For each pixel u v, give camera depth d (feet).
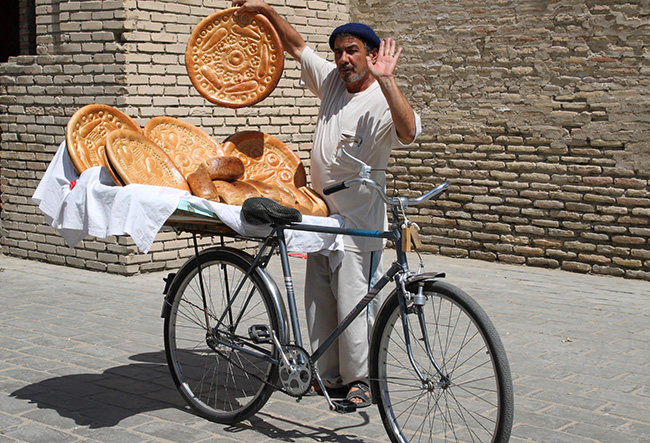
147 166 13.29
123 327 19.24
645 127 24.98
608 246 25.89
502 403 10.61
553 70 26.73
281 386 12.73
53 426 12.98
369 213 13.91
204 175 13.41
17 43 33.55
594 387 15.02
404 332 11.60
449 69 29.14
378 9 30.71
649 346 17.81
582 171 26.35
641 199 25.22
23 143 27.84
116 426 13.04
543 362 16.55
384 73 12.16
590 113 26.04
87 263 26.53
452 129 29.30
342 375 14.02
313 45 30.30
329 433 12.86
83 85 25.85
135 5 24.86
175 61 26.03
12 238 28.84
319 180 14.07
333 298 14.35
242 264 13.32
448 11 28.96
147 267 25.99
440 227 29.94
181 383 13.99
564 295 23.09
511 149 27.91
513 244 28.12
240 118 28.12
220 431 12.92
